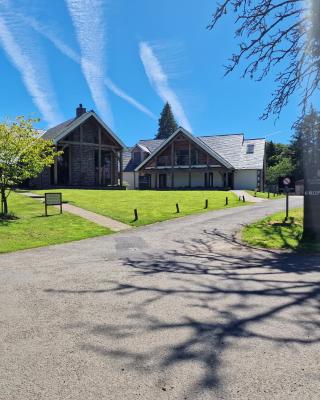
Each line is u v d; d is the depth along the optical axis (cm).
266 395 361
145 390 371
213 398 357
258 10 1331
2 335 505
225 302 631
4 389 375
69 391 371
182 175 5084
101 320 555
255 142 5159
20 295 682
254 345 467
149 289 714
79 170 3978
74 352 453
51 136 3784
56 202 1988
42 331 517
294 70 1382
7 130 1906
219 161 4703
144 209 2230
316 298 647
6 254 1097
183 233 1484
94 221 1798
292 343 471
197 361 428
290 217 1788
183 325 532
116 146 4216
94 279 794
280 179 1748
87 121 4022
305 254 1077
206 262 968
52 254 1093
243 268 893
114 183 4303
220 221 1789
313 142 1391
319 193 1281
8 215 1839
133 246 1223
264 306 608
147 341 481
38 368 416
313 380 387
